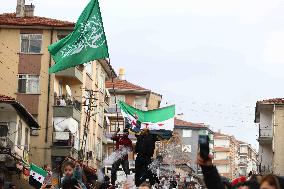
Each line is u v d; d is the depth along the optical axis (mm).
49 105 47812
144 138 16859
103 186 16219
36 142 47219
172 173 42000
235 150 155500
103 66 60250
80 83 50938
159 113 20609
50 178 14305
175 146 74562
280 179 6031
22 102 48094
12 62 48688
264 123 62938
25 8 51688
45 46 48531
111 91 76875
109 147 67812
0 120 42188
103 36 18594
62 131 47312
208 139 5895
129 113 20781
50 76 48188
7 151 39312
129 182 16969
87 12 18625
